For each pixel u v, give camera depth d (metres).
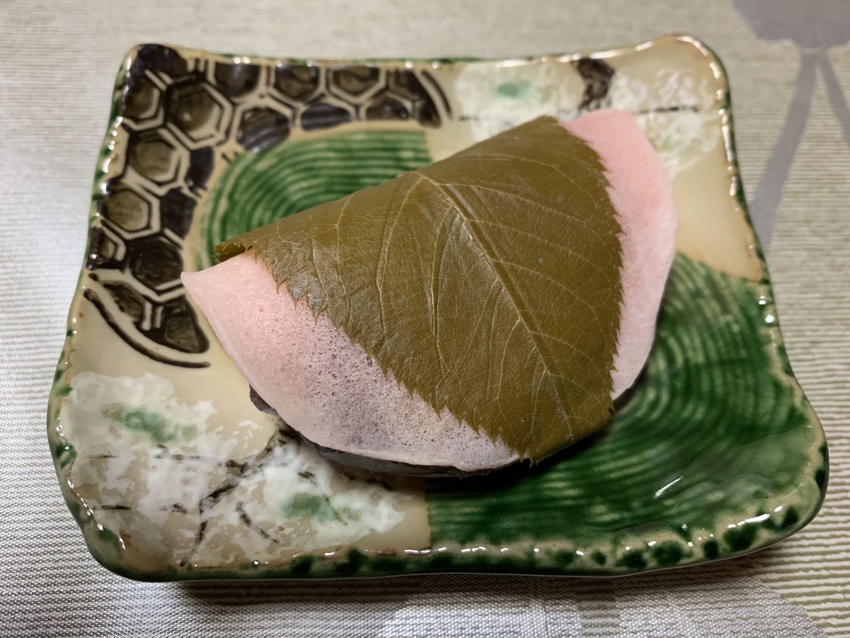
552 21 0.21
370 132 0.17
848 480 0.13
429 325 0.11
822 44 0.20
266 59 0.16
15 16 0.19
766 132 0.18
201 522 0.11
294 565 0.11
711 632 0.12
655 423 0.13
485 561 0.11
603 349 0.12
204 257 0.15
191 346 0.13
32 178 0.16
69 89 0.18
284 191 0.16
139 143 0.14
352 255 0.11
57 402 0.11
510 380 0.11
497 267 0.11
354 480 0.12
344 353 0.11
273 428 0.13
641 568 0.11
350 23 0.20
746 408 0.13
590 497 0.12
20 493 0.12
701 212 0.15
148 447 0.12
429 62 0.17
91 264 0.13
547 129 0.14
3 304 0.15
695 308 0.14
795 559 0.12
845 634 0.12
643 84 0.16
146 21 0.19
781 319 0.16
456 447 0.11
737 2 0.21
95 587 0.12
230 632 0.11
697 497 0.11
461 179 0.12
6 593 0.11
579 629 0.12
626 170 0.13
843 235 0.17
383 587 0.12
